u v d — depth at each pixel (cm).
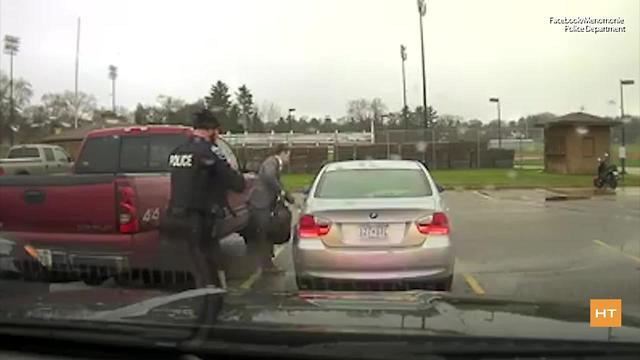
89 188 657
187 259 648
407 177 753
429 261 650
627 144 4825
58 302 390
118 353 303
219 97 9369
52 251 661
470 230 1343
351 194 721
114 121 6331
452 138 4484
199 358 293
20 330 317
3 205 680
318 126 8319
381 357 284
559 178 3159
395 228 660
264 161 966
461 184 2872
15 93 8119
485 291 734
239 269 890
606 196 2280
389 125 7406
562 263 933
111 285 623
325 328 316
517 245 1121
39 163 2786
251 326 321
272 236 957
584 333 309
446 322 331
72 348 311
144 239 655
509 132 4684
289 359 287
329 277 651
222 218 705
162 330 316
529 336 302
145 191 667
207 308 365
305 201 739
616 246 1101
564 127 3453
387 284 644
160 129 923
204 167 640
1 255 639
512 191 2566
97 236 655
